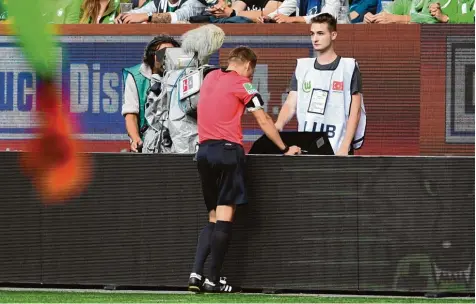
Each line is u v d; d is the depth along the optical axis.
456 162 24.59
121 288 25.86
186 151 27.50
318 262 25.16
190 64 27.92
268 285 25.39
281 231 25.27
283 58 34.06
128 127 33.00
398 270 24.84
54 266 26.02
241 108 25.02
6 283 26.47
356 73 29.30
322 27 29.20
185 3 36.16
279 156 25.17
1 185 26.05
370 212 24.88
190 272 25.59
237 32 34.12
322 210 25.08
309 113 29.44
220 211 24.78
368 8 36.25
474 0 35.28
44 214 25.98
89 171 25.77
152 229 25.64
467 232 24.66
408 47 33.81
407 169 24.70
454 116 33.91
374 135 34.09
